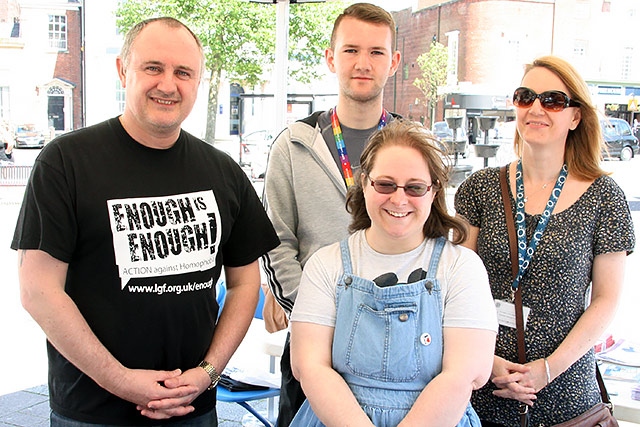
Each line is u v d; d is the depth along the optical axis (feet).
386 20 7.46
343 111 7.66
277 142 7.83
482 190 7.16
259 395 9.63
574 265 6.57
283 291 7.28
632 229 6.67
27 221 5.70
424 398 5.05
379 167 5.40
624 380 8.21
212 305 6.52
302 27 25.05
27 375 14.16
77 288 5.93
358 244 5.73
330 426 5.07
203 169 6.50
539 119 6.70
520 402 6.56
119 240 5.88
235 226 6.91
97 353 5.71
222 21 25.59
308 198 7.45
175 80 6.01
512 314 6.70
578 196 6.74
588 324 6.53
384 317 5.27
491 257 6.88
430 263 5.50
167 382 6.00
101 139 6.08
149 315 6.00
